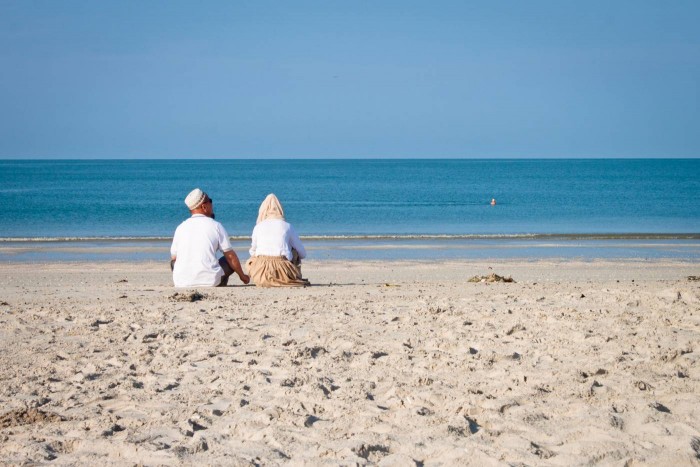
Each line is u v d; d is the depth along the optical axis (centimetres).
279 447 407
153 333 721
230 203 5362
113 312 849
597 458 373
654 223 3588
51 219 3775
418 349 642
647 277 1636
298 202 5472
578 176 12019
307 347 639
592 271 1780
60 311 859
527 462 370
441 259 2103
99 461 395
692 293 910
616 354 594
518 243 2611
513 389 500
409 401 484
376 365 584
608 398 477
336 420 451
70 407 498
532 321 745
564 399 477
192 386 539
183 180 10544
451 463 375
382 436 415
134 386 544
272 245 1138
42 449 412
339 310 848
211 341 683
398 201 5584
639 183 8994
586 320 744
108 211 4369
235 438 428
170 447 410
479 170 17025
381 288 1130
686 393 482
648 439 402
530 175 12862
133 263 2025
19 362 620
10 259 2128
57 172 15288
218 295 1012
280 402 486
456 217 3997
